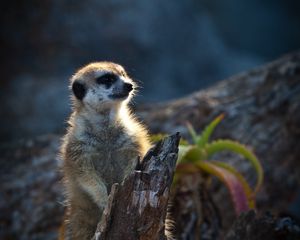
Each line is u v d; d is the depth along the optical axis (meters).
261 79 11.59
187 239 8.93
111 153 8.04
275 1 26.88
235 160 10.58
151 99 19.44
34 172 11.19
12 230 10.62
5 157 11.75
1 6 20.42
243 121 11.04
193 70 21.22
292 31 26.39
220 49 22.94
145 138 8.19
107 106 8.01
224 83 12.10
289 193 11.04
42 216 10.62
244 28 25.70
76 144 7.92
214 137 10.97
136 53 20.50
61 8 20.75
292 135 10.85
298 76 11.27
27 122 18.23
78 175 7.77
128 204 5.95
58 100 18.73
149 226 5.96
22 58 19.95
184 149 8.45
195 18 22.89
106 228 6.11
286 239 7.14
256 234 7.25
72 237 7.96
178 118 11.38
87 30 20.55
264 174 10.70
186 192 8.95
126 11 21.23
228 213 10.10
